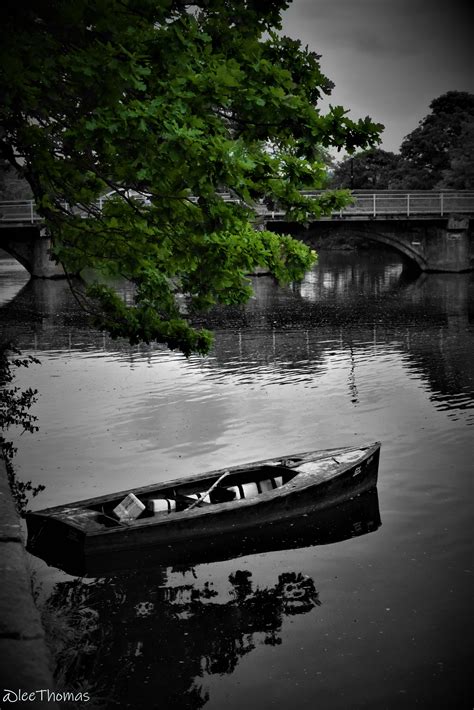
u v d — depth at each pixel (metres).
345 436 14.50
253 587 8.85
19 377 20.11
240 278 10.84
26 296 39.88
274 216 47.78
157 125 6.84
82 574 9.12
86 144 7.33
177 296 38.94
